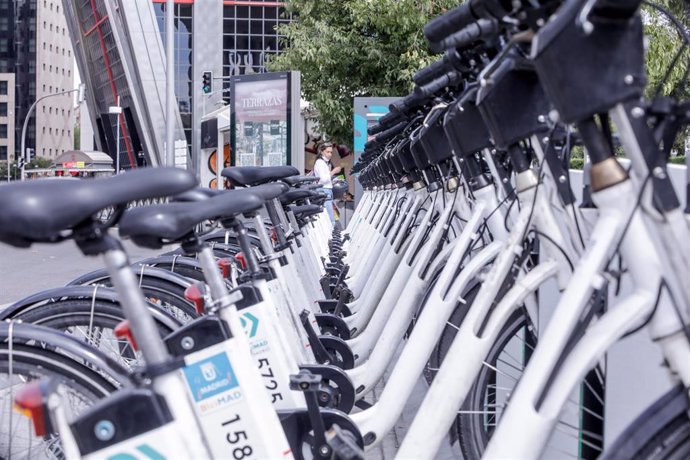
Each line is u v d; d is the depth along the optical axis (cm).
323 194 638
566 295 200
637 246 189
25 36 14000
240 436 249
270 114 1524
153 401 197
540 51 183
